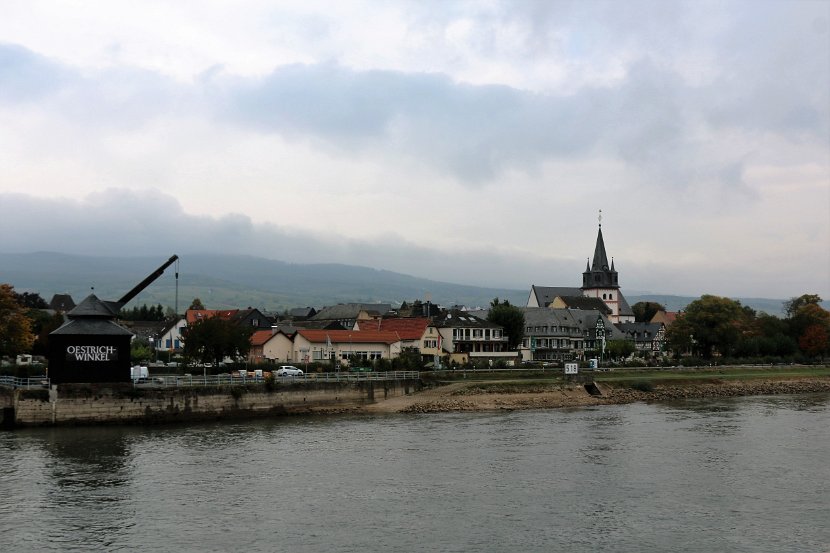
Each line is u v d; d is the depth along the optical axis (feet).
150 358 469.16
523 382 402.52
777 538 151.74
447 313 621.31
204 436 268.41
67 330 292.61
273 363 424.46
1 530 154.30
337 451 237.86
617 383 432.66
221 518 162.71
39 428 285.64
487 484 193.16
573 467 213.87
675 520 163.02
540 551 143.23
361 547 144.77
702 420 316.81
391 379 370.53
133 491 184.75
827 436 270.05
